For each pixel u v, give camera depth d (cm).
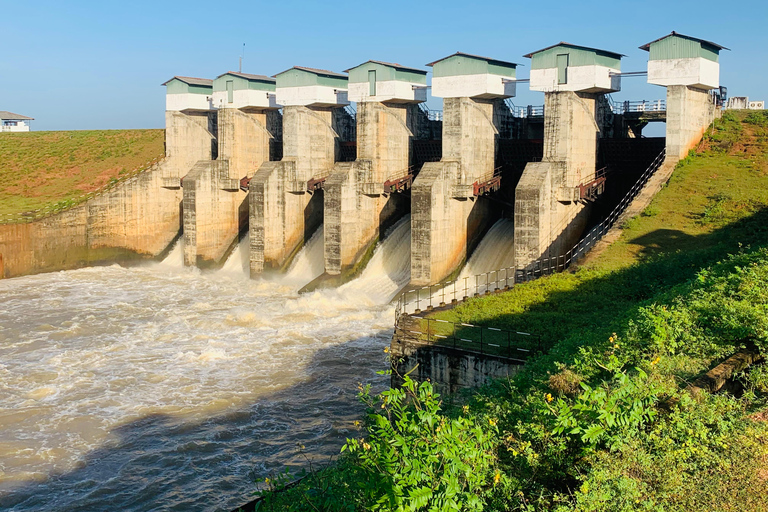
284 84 6475
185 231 6706
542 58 5012
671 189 4425
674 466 1334
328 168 6644
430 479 1262
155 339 4381
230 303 5325
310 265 6412
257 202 6209
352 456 1620
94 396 3494
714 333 2012
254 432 3102
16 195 7375
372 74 5912
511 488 1391
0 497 2603
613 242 4006
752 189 4200
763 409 1543
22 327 4650
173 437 3059
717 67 4819
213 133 7612
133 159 7938
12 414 3288
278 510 1473
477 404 2078
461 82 5362
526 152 5584
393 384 2950
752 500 1245
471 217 5584
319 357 4012
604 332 2406
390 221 6153
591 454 1409
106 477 2744
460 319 3200
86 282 6078
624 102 5419
